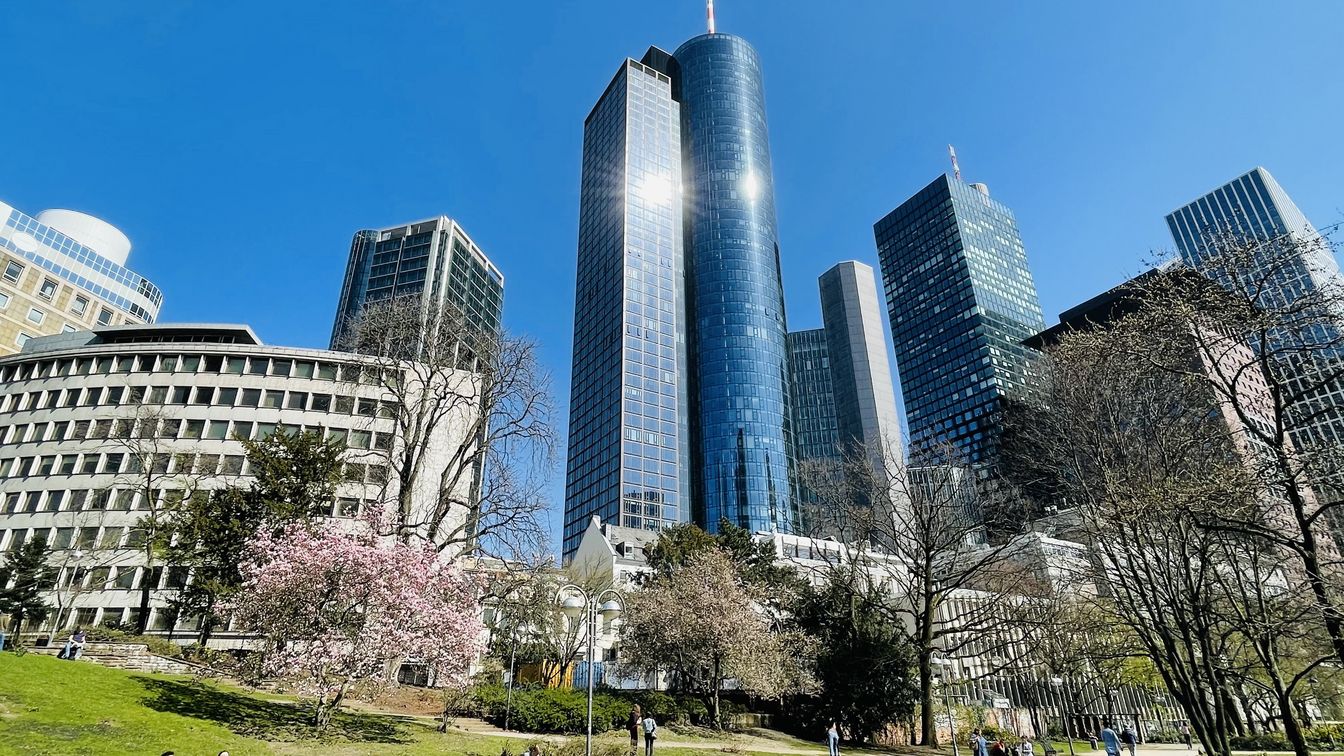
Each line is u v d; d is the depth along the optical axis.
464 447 32.16
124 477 52.88
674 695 34.75
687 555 43.88
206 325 68.62
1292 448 16.59
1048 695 44.72
